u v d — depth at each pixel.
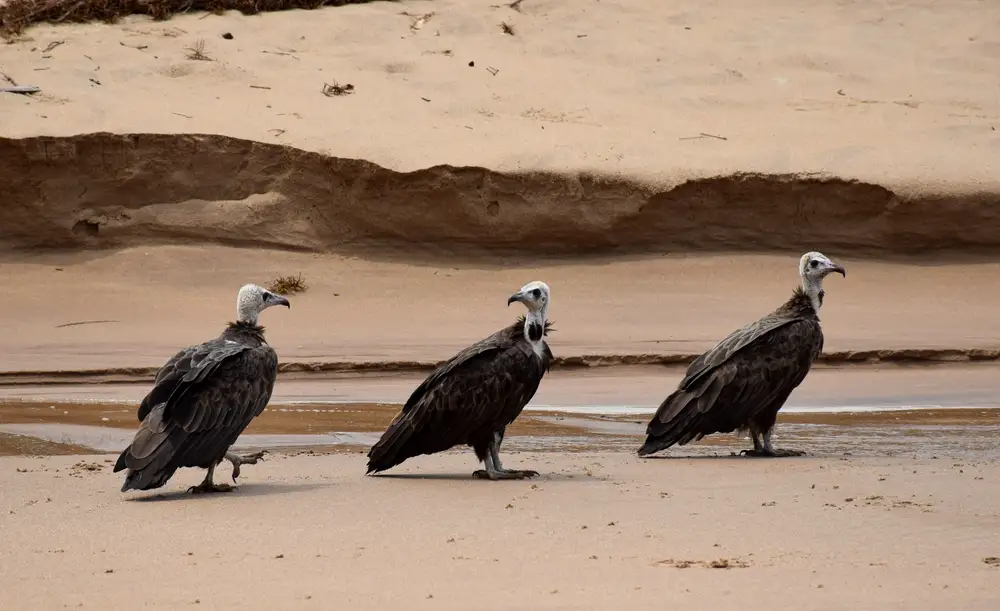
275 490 10.67
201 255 30.84
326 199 31.98
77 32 37.41
